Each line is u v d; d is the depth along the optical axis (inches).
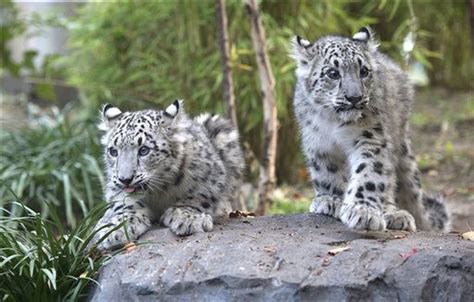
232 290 306.2
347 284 299.7
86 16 674.8
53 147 584.4
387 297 301.1
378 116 374.3
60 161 572.1
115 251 345.4
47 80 755.4
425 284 302.7
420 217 429.1
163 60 634.8
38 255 343.6
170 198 376.5
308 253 318.7
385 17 701.9
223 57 508.4
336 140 380.8
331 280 301.9
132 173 353.1
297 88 400.8
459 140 768.3
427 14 862.5
